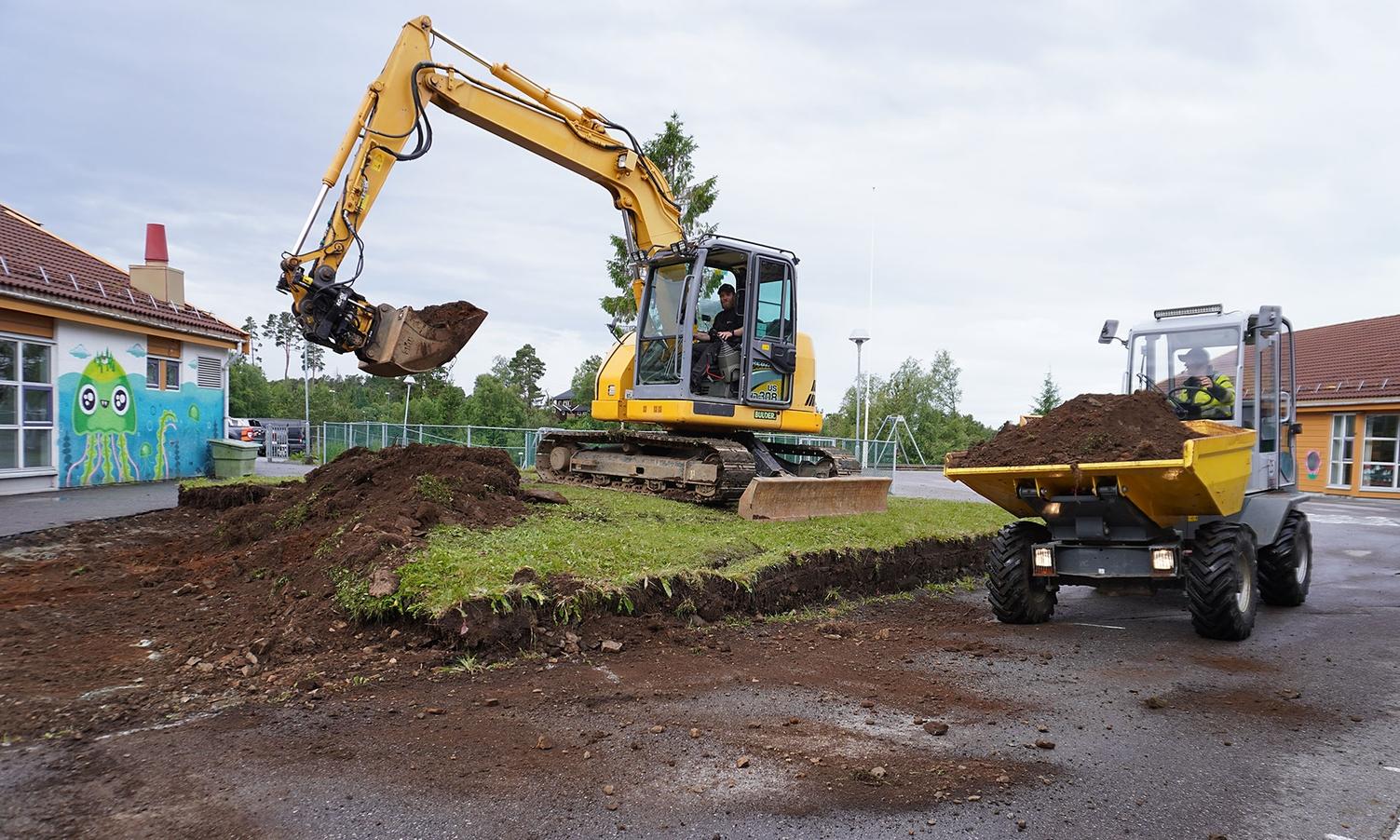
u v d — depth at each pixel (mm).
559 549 7016
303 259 9336
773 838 3410
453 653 5570
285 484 12328
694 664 5914
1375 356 25797
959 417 68125
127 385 16875
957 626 7789
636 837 3379
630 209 11906
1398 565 11758
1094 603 9094
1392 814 3762
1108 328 9219
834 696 5324
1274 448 8789
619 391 12125
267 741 4199
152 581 7238
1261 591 8766
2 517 10852
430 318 9719
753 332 11297
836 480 11172
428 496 7746
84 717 4395
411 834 3330
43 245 16781
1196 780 4098
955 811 3699
